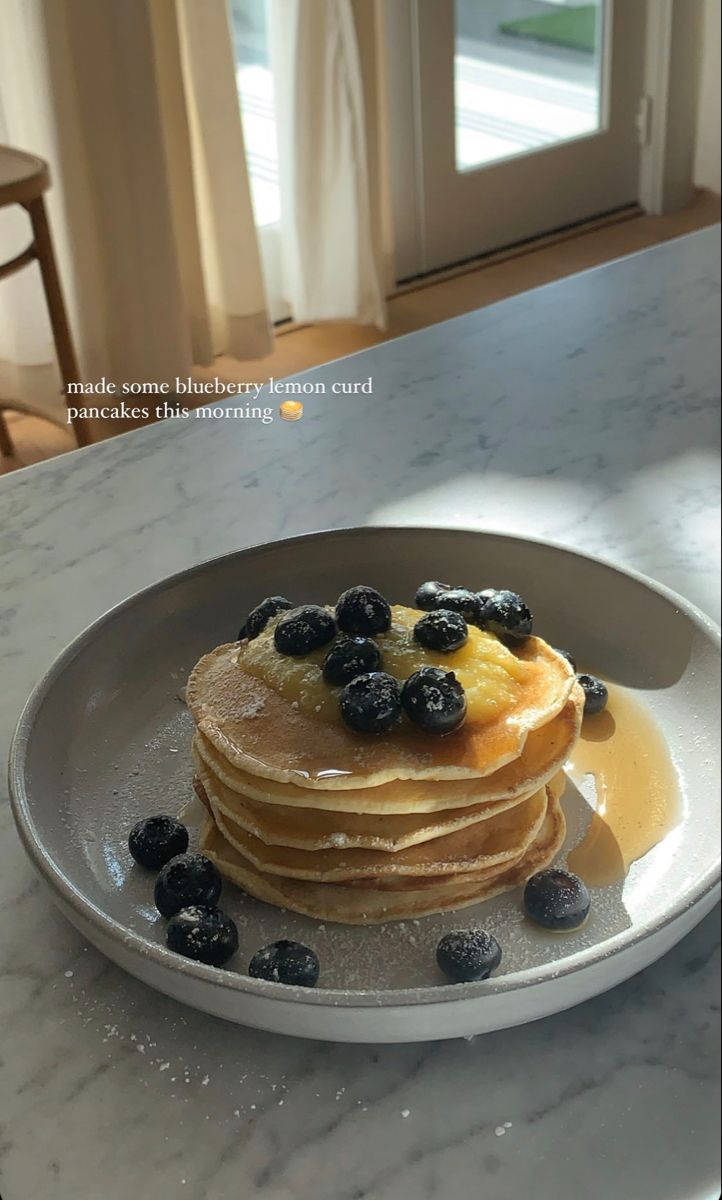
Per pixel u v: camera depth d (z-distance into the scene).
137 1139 0.60
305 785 0.69
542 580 0.94
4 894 0.72
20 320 2.52
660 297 1.50
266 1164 0.59
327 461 1.17
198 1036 0.65
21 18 2.30
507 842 0.72
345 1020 0.58
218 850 0.74
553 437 1.21
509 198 3.58
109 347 2.61
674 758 0.81
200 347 2.80
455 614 0.76
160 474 1.16
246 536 1.06
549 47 3.44
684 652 0.86
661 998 0.67
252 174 3.01
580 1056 0.64
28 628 0.95
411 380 1.32
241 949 0.69
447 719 0.70
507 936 0.69
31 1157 0.59
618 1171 0.58
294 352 3.02
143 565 1.03
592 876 0.73
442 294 3.37
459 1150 0.59
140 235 2.51
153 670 0.88
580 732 0.82
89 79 2.34
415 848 0.72
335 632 0.77
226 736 0.73
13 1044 0.64
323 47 2.77
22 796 0.70
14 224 2.50
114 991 0.67
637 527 1.07
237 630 0.93
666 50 3.60
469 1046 0.64
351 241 2.99
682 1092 0.62
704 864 0.72
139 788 0.80
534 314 1.46
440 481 1.14
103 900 0.72
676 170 3.84
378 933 0.69
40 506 1.11
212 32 2.53
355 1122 0.61
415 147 3.28
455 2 3.13
